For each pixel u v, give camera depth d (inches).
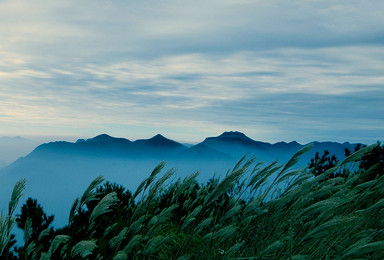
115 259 130.5
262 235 180.1
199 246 179.2
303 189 170.1
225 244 186.2
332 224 114.5
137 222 155.3
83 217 224.4
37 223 222.7
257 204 178.4
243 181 198.8
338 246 139.2
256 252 171.6
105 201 143.7
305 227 153.9
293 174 190.9
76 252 131.7
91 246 128.4
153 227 148.5
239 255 171.5
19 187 154.2
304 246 140.3
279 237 171.2
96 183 146.5
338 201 138.2
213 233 166.1
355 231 150.4
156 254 184.1
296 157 185.6
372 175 239.9
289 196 170.7
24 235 176.6
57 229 219.0
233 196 203.8
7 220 153.6
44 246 203.0
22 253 183.6
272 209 185.8
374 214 149.6
